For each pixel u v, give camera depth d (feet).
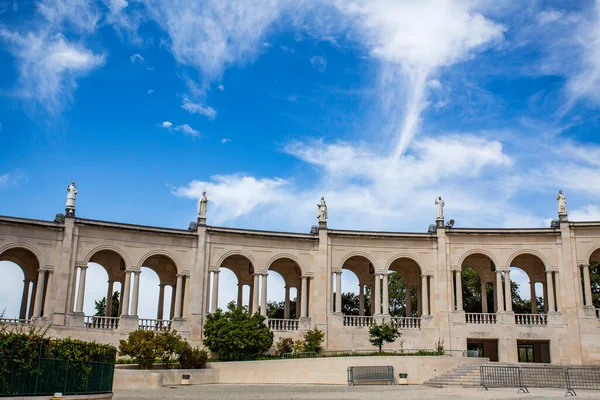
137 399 106.42
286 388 136.67
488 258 212.84
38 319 166.71
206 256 190.49
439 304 193.36
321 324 191.11
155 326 180.14
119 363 153.38
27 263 189.57
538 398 102.53
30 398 76.28
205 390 129.90
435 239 199.21
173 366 155.33
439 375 151.02
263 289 193.06
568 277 188.75
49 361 80.74
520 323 191.11
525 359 228.43
